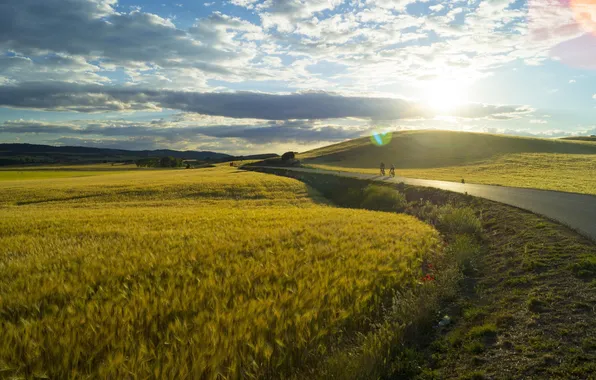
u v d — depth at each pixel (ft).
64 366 14.66
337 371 15.30
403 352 18.33
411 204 86.69
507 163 222.28
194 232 45.01
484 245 40.88
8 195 129.49
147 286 24.14
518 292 24.32
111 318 18.58
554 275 26.30
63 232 47.06
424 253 36.60
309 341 17.44
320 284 24.21
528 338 18.43
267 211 74.18
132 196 128.06
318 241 39.68
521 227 43.47
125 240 39.52
